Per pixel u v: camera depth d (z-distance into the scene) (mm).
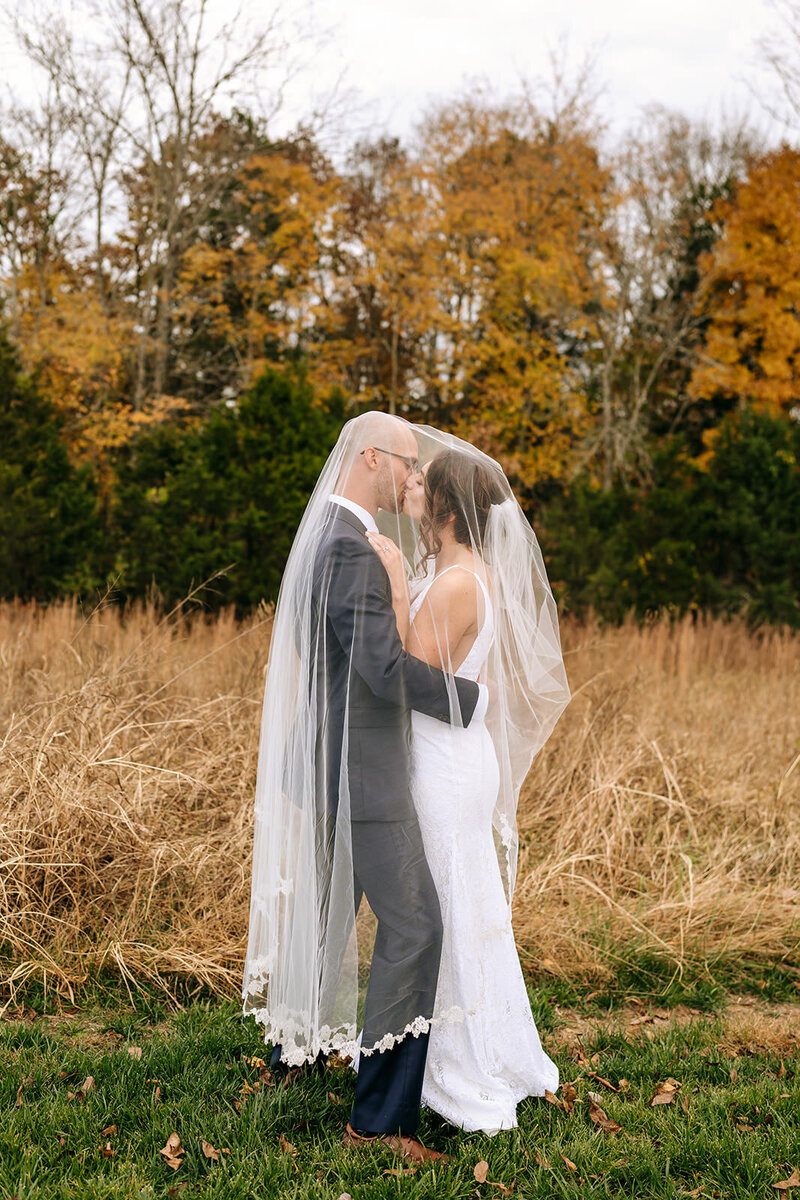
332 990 2475
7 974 3395
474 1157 2465
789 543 11750
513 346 19594
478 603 2557
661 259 21188
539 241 20234
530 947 3807
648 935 3934
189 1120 2602
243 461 11531
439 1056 2574
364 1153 2455
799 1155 2541
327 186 20797
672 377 22516
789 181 20156
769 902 4258
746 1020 3453
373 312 22078
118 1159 2424
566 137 20656
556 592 11703
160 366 19078
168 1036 3100
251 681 5750
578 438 21000
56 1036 3074
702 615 11898
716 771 5723
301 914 2508
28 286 19094
